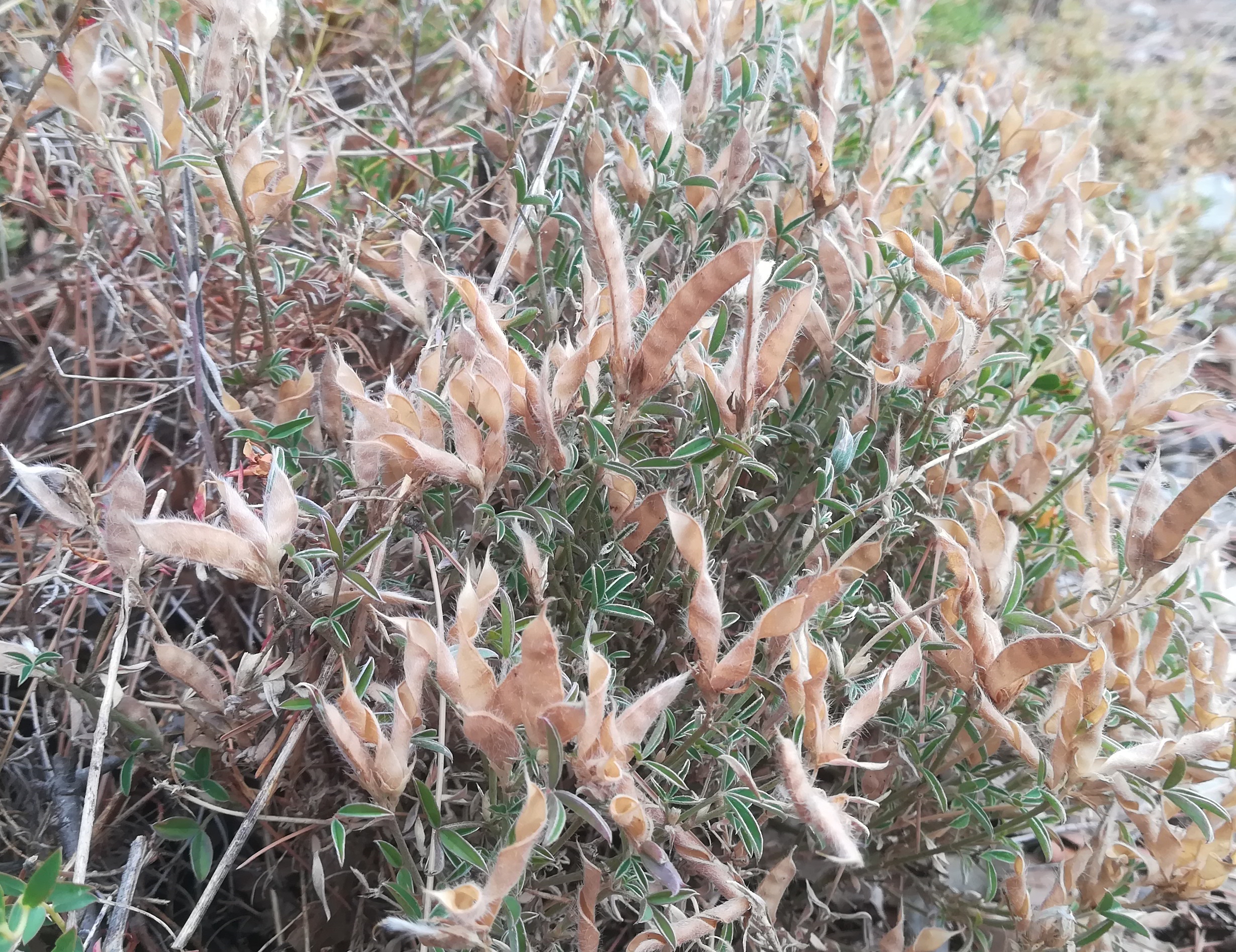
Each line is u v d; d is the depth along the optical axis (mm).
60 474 169
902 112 378
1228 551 376
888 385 216
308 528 213
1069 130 464
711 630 145
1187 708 236
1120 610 198
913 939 253
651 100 229
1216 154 647
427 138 354
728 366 170
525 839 117
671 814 166
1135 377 219
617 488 191
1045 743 200
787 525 250
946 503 240
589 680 126
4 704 236
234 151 205
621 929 225
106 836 207
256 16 203
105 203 265
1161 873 196
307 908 201
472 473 159
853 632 238
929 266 199
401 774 143
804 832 231
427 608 198
